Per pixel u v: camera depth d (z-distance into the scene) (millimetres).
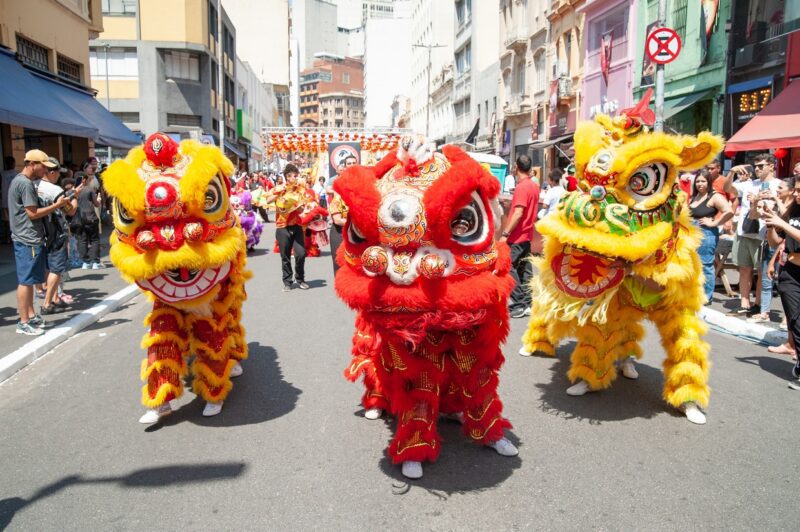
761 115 12109
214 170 4062
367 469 3729
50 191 7430
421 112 67875
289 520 3180
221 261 4199
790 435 4203
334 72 162375
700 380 4375
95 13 20250
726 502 3340
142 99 32906
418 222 3176
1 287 9398
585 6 22266
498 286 3451
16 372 5684
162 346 4344
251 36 74375
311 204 9727
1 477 3674
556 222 4281
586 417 4539
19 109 12000
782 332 6496
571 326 4926
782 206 5551
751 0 13984
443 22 60219
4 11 14273
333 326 7340
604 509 3275
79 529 3121
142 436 4230
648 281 4316
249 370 5656
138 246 3984
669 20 17391
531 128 29438
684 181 8633
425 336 3564
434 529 3094
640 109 4293
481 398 3787
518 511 3258
